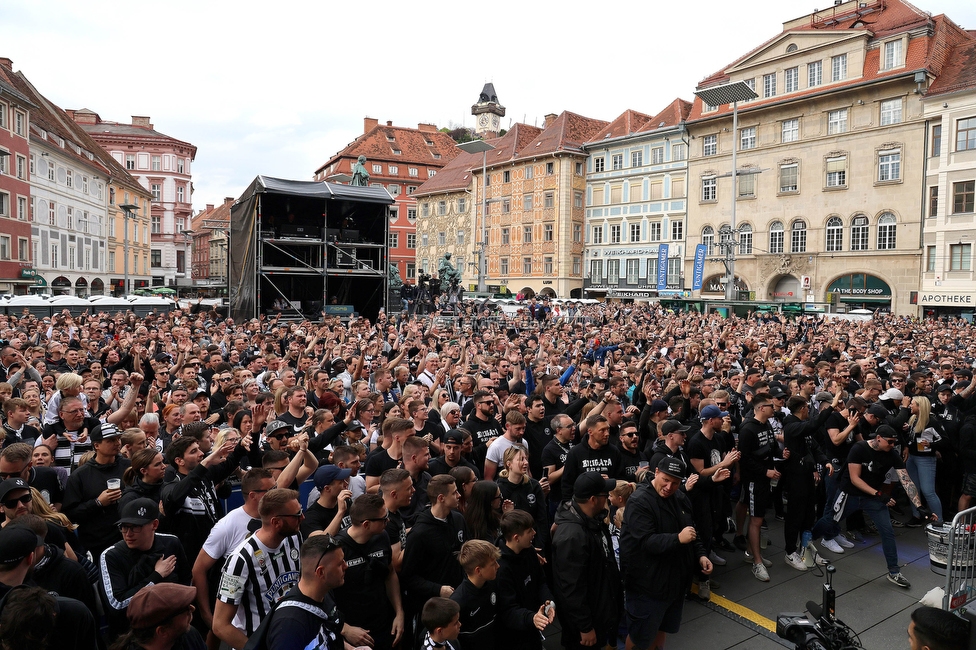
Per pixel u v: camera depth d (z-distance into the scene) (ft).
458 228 234.99
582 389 31.68
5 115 135.95
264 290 91.97
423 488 19.13
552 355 42.32
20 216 144.66
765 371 41.04
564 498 20.54
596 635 16.01
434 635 12.82
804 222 146.61
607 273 192.13
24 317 67.15
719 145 162.61
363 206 90.22
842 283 140.77
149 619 10.23
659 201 177.68
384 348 46.62
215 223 363.35
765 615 20.84
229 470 17.47
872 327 79.71
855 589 22.77
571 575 15.84
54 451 21.59
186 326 58.65
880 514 23.39
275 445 19.81
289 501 13.64
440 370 32.01
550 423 24.48
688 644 18.98
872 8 142.51
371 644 13.91
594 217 196.03
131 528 13.79
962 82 121.08
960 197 121.70
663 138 176.14
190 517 16.78
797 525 24.38
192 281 286.25
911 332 71.72
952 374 36.81
